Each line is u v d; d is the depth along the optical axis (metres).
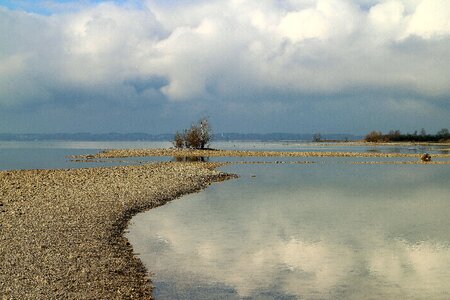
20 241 18.77
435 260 18.31
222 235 22.14
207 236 21.89
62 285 14.02
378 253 19.20
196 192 37.78
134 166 55.72
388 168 63.25
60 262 16.22
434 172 57.09
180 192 36.69
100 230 21.67
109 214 25.64
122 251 18.58
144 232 22.48
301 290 15.00
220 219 26.08
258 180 47.41
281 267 17.27
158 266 17.11
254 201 32.91
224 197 34.91
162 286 15.05
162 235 21.92
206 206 30.59
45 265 15.80
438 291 15.05
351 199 34.25
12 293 13.16
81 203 28.58
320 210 29.34
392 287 15.35
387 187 41.72
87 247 18.42
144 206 29.67
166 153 95.19
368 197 35.34
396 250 19.67
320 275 16.42
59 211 25.73
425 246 20.38
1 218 23.45
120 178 42.44
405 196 36.00
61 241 19.06
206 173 49.75
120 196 31.91
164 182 40.62
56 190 34.31
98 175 45.03
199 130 112.06
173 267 17.03
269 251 19.41
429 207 30.69
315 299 14.30
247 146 158.75
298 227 24.11
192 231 22.92
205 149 111.56
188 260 17.92
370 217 26.95
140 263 17.28
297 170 59.66
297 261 18.02
